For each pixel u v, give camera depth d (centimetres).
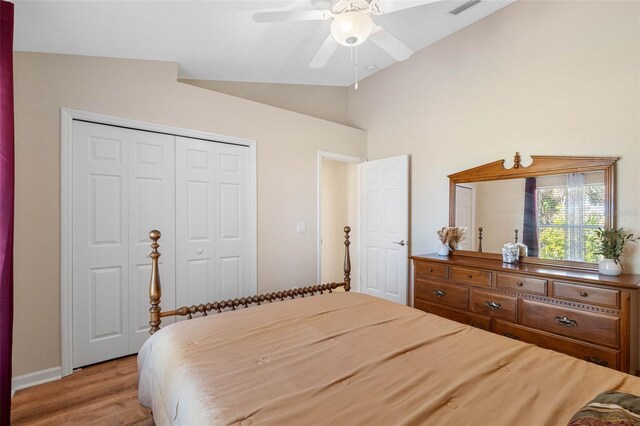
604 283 189
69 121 235
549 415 83
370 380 104
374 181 403
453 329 150
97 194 250
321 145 388
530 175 265
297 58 319
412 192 367
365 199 415
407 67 371
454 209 321
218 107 308
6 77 158
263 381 103
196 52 277
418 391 97
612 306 187
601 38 230
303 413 86
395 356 121
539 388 97
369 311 179
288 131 361
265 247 341
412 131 368
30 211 220
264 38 271
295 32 266
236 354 124
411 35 325
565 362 115
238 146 328
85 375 233
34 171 222
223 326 155
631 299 186
